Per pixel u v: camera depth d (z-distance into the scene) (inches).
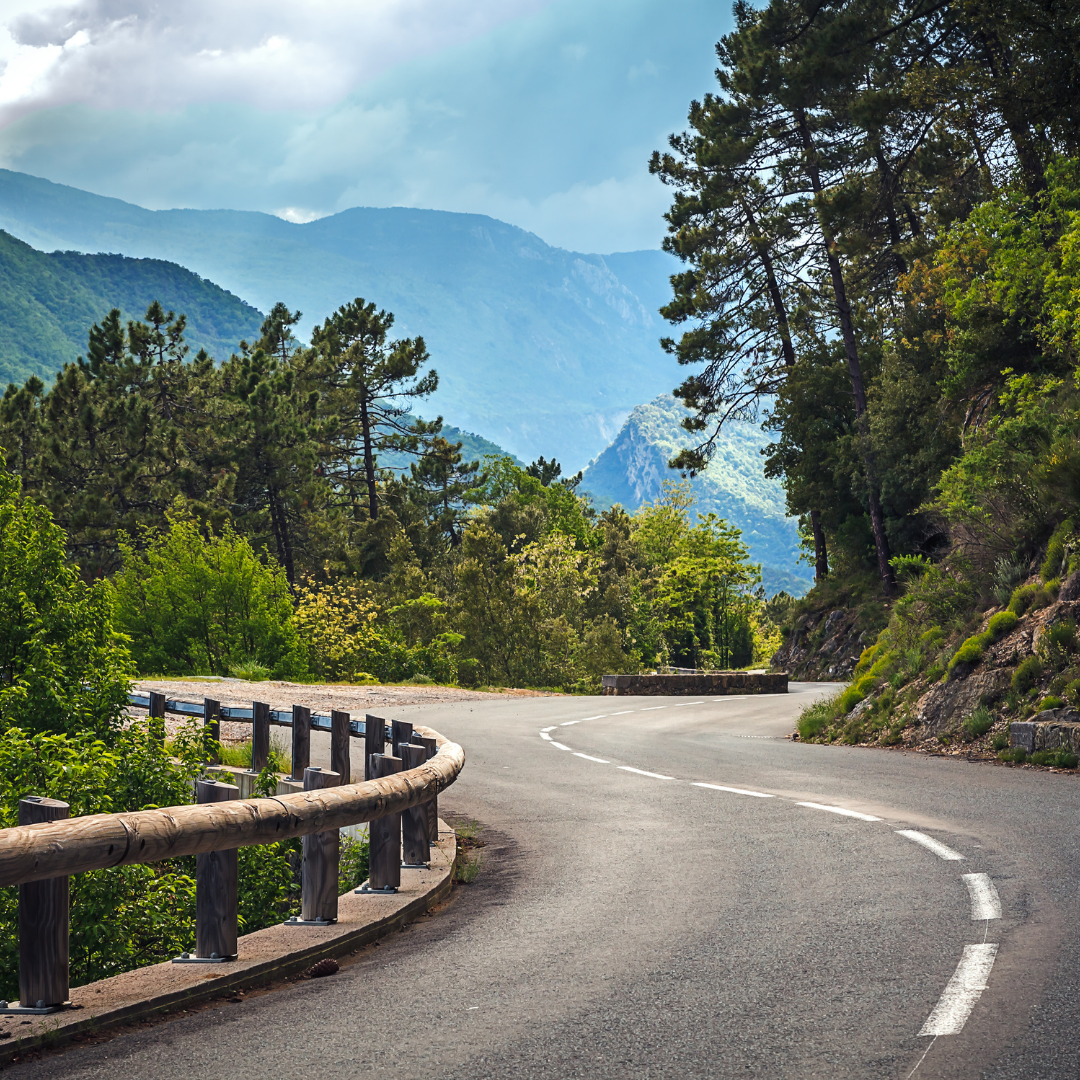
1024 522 690.8
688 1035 161.0
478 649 1637.6
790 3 1599.4
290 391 2518.5
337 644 1475.1
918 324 1588.3
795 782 492.1
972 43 1321.4
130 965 327.6
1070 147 1046.4
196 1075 151.6
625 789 492.7
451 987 195.2
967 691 628.7
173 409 2588.6
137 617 1310.3
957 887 260.1
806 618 1983.3
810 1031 160.4
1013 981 181.2
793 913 243.0
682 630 3245.6
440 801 477.4
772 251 1871.3
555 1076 146.1
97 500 2124.8
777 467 1993.1
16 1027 169.8
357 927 240.5
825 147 1665.8
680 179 1918.1
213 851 209.6
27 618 569.6
